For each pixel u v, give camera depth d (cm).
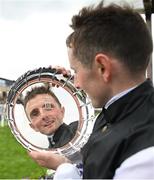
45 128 141
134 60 106
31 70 139
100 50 106
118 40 105
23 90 140
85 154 109
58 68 140
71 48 114
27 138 140
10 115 140
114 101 106
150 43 110
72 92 140
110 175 96
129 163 92
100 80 108
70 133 141
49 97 140
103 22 109
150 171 90
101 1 121
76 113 141
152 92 106
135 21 109
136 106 103
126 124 101
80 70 111
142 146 93
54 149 140
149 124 98
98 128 116
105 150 98
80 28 112
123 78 106
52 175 141
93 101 112
